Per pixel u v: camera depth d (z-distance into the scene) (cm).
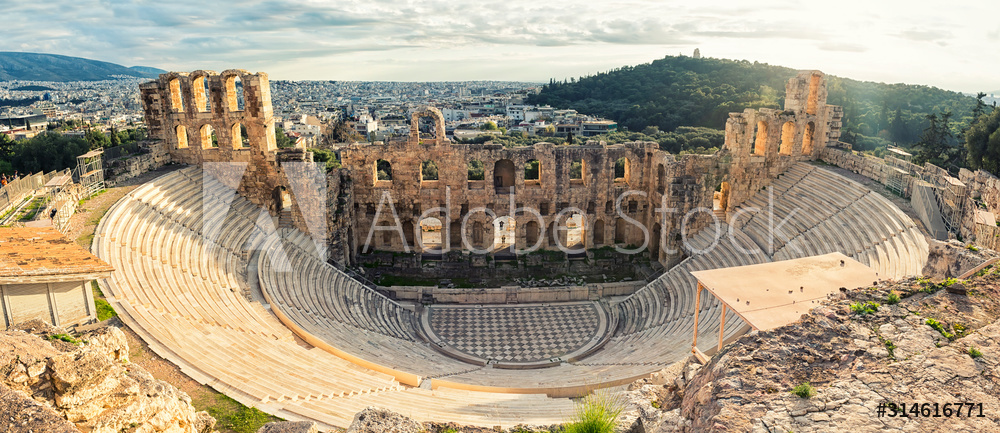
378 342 3956
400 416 1736
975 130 6266
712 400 1498
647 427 1800
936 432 1288
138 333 2603
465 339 4462
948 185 4009
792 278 2478
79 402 1465
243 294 3750
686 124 15712
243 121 5153
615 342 4403
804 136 5753
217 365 2589
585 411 1739
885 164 4769
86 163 4262
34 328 1792
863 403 1395
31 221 3278
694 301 4434
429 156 5547
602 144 5738
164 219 4081
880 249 3788
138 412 1562
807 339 1670
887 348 1581
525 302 5166
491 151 5556
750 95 14925
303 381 2667
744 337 1736
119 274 3069
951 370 1470
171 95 5231
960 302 1780
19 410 1243
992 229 3162
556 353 4234
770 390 1479
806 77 5384
